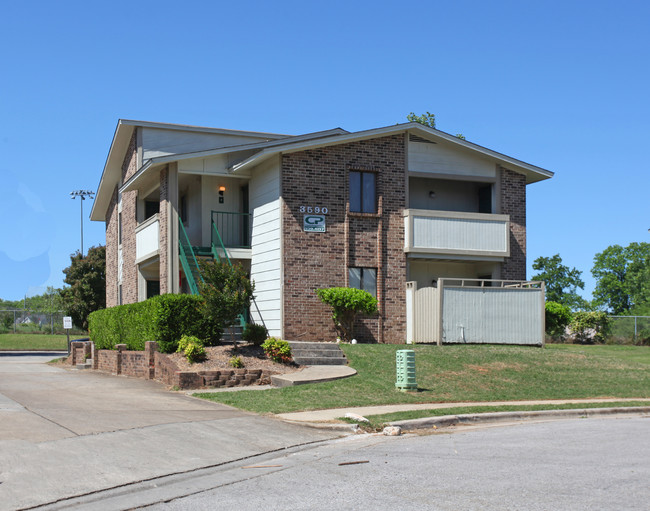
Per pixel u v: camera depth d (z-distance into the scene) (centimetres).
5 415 1187
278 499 745
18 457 904
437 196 2680
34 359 3747
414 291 2367
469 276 2689
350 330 2291
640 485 793
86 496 767
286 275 2258
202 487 807
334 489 783
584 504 711
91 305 4950
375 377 1736
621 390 1766
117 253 3431
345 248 2345
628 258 5809
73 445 980
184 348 1839
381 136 2433
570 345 3017
